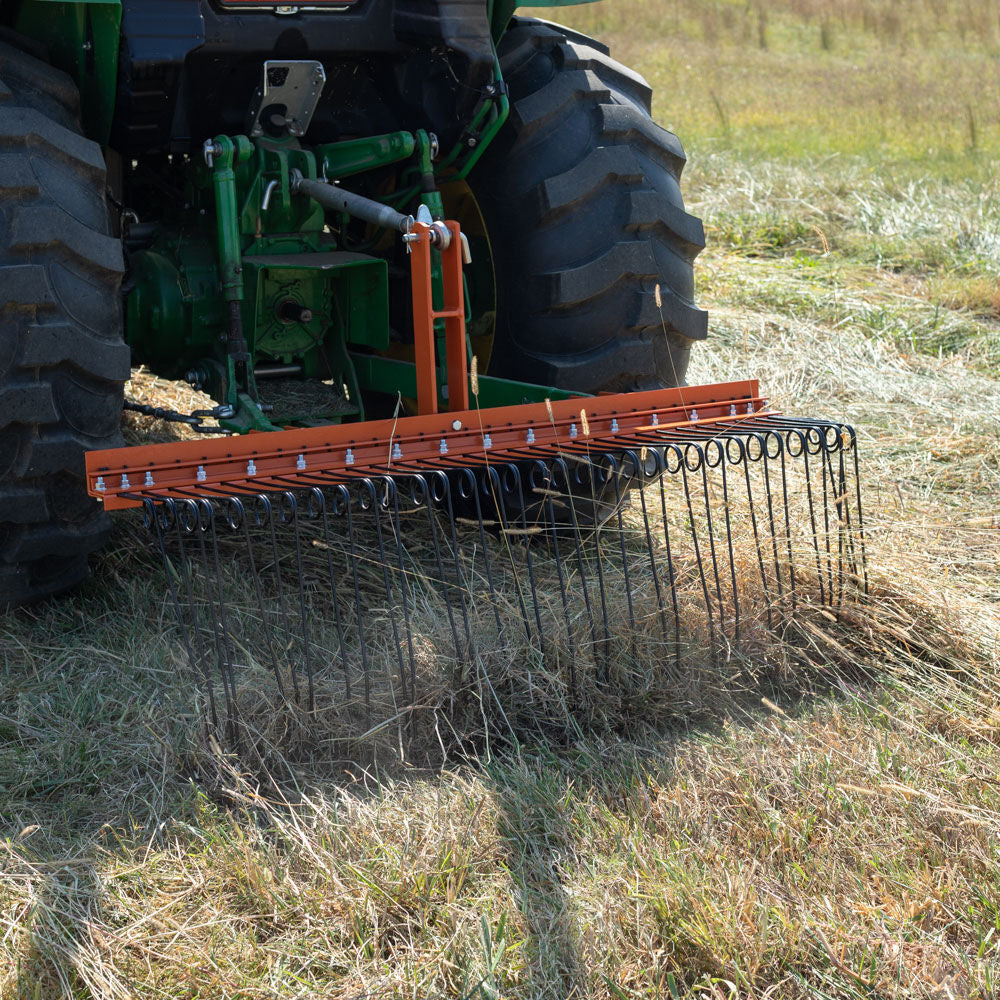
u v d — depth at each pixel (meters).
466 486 3.58
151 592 3.22
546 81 3.37
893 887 2.20
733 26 15.84
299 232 3.32
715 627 3.03
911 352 5.57
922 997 1.96
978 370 5.40
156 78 2.95
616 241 3.27
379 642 2.98
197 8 2.94
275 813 2.44
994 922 2.10
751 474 4.01
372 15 3.21
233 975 1.99
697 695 2.90
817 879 2.21
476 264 3.60
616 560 3.45
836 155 9.03
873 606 3.23
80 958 2.02
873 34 15.73
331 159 3.32
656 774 2.56
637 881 2.19
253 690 2.70
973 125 9.97
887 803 2.41
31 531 2.80
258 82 3.25
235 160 3.16
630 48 14.37
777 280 6.44
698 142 9.64
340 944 2.08
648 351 3.38
